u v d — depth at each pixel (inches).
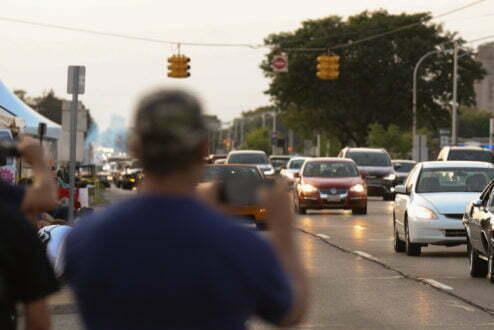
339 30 5369.1
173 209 192.1
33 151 271.3
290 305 193.2
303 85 5388.8
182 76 2881.4
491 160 2431.1
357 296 824.9
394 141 4960.6
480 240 928.9
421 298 812.6
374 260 1135.0
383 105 5319.9
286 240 200.8
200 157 197.3
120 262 188.9
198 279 187.2
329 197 2132.1
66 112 2009.1
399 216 1239.5
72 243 194.7
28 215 269.7
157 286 187.3
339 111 5315.0
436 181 1236.5
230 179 203.8
